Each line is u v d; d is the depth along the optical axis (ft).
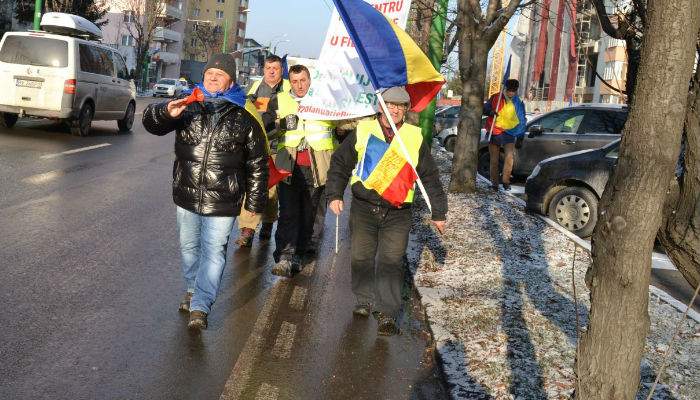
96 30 70.13
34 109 55.01
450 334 17.89
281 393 14.17
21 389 13.08
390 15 24.36
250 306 19.52
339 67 22.81
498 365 15.97
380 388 14.98
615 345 9.16
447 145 76.54
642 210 8.79
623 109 48.42
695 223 9.66
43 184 34.09
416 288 22.26
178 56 307.17
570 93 154.51
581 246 29.53
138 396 13.30
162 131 16.98
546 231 32.04
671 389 15.43
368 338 17.90
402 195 17.93
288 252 22.63
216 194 17.04
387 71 19.48
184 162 17.17
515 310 20.27
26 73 54.70
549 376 15.55
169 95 187.52
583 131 48.83
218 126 17.01
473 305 20.48
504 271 24.70
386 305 18.19
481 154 56.85
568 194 34.91
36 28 88.12
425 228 31.37
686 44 8.64
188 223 17.61
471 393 14.57
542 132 48.24
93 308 17.83
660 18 8.71
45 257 21.91
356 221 18.69
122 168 42.24
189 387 13.96
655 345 18.13
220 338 16.81
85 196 32.37
